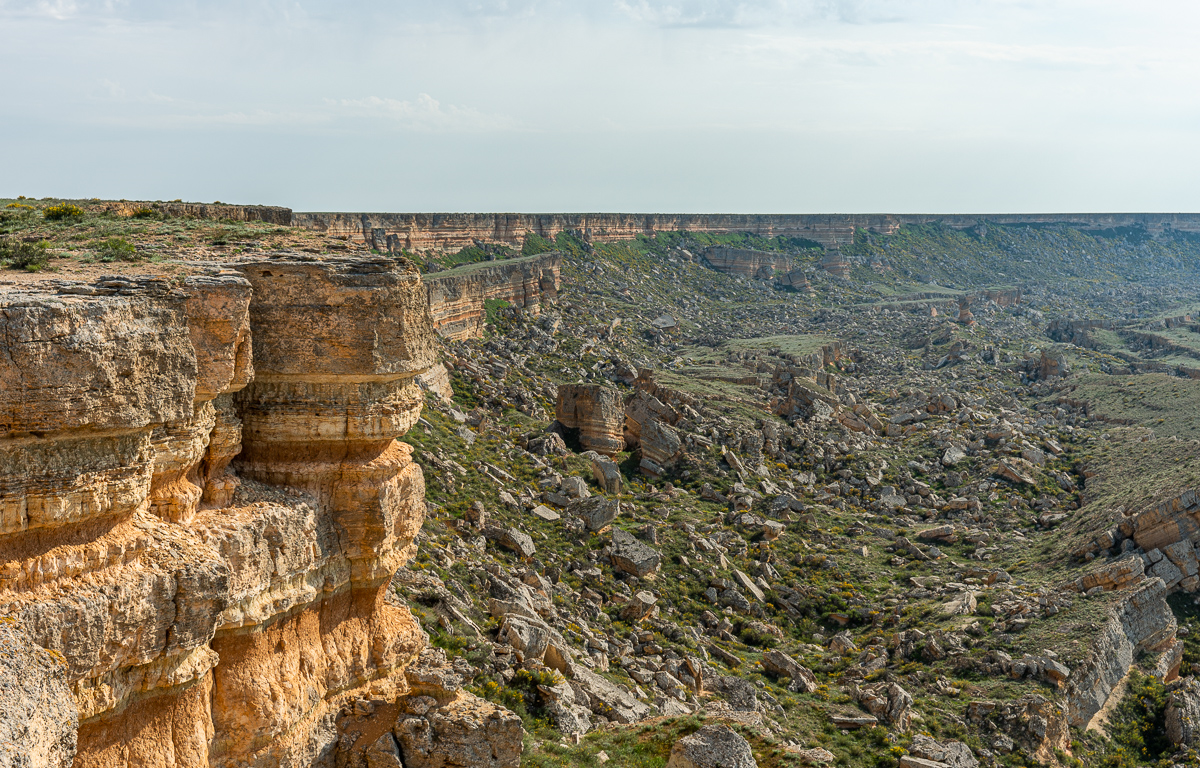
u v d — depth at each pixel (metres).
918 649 52.28
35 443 15.83
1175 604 57.81
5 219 32.22
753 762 29.61
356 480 24.27
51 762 13.97
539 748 30.91
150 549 18.23
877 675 49.62
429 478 58.53
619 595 52.34
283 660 22.55
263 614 21.44
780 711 43.69
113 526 17.67
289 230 32.16
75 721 14.97
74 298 16.56
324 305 22.84
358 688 25.11
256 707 21.42
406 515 25.98
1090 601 54.47
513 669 36.31
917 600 59.41
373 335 23.11
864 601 59.69
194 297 19.73
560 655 38.69
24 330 15.37
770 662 49.66
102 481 16.84
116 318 16.78
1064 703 45.88
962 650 50.72
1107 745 47.03
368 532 24.45
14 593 15.75
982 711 45.09
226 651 21.16
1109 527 62.72
